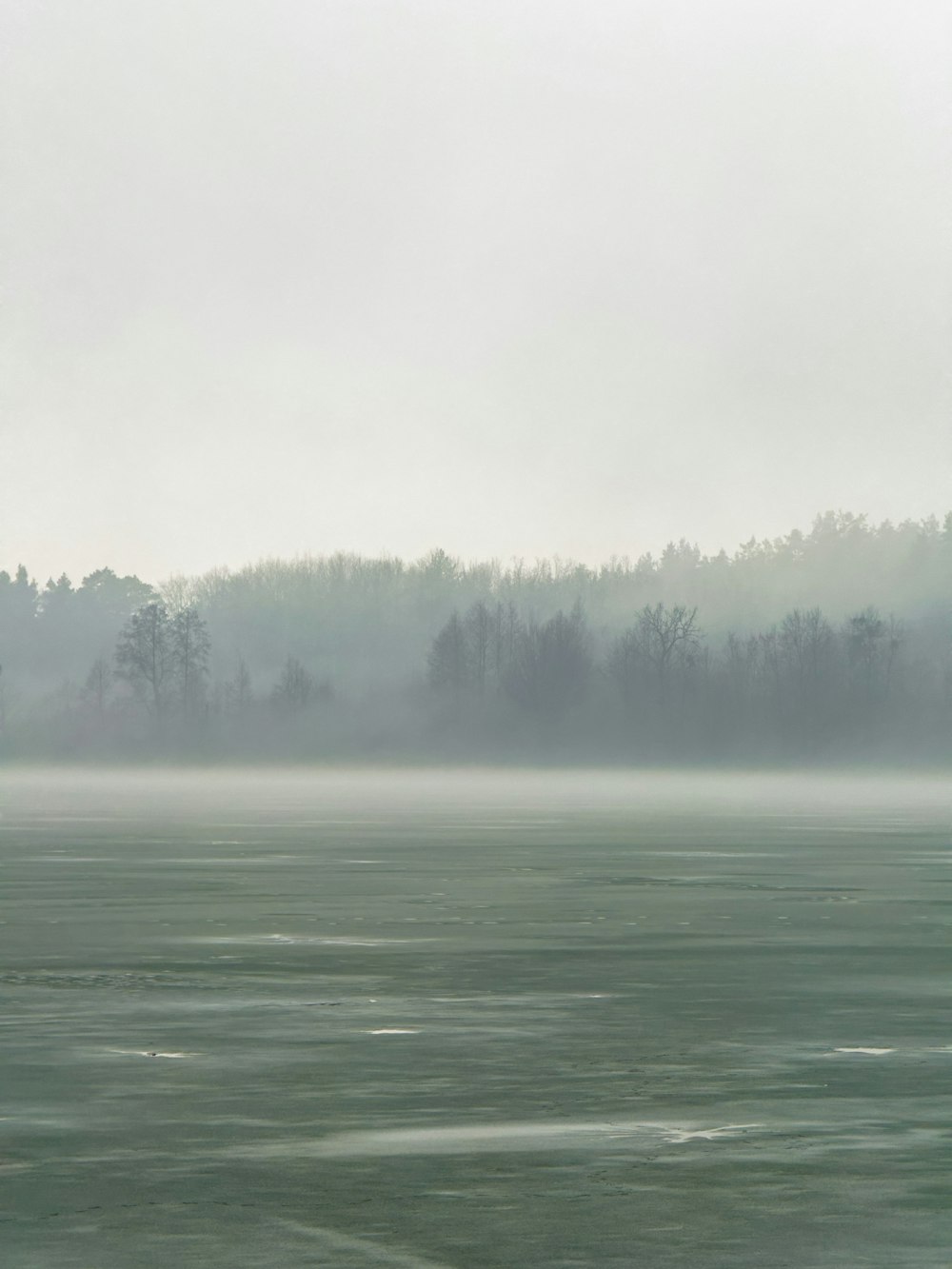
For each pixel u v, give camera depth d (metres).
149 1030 26.27
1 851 84.06
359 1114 19.64
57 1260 13.76
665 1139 18.31
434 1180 16.48
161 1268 13.55
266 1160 17.31
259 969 34.69
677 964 35.53
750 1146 17.94
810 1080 21.88
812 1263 13.76
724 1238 14.48
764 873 67.44
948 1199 15.80
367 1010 28.48
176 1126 18.95
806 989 31.33
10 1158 17.39
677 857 79.56
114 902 52.38
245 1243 14.27
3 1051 24.19
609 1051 24.12
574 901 53.03
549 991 31.08
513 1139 18.31
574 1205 15.54
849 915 47.94
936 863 75.12
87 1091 21.09
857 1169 16.92
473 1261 13.76
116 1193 15.98
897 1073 22.34
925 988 31.47
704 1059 23.50
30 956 37.22
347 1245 14.21
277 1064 23.08
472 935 42.00
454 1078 22.03
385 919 46.59
